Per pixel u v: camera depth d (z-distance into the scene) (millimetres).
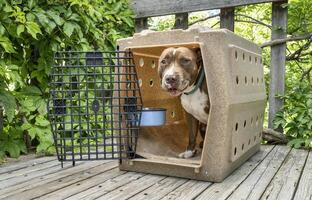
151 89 2346
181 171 1972
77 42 2912
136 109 2090
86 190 1737
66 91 2119
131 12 3523
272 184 1834
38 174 2047
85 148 2605
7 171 2127
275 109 3113
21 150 2611
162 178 1978
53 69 2094
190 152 2156
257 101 2447
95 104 2107
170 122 2420
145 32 2115
